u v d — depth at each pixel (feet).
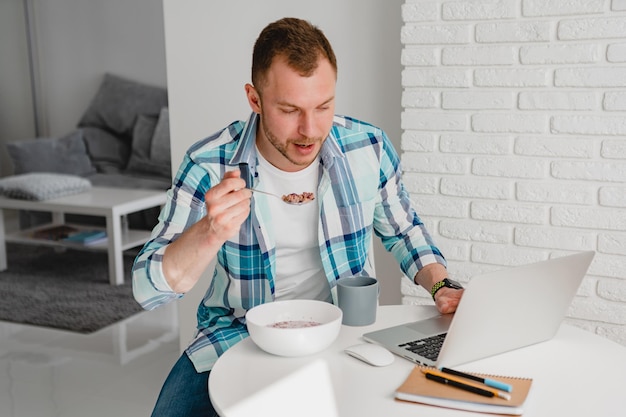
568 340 4.86
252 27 9.18
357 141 5.83
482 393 3.90
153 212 16.51
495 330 4.45
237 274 5.61
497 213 7.69
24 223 18.26
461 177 7.80
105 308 12.80
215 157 5.49
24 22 20.39
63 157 18.12
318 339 4.47
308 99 4.71
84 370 10.16
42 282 14.34
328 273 5.64
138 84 19.03
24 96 20.81
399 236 6.10
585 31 7.00
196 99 9.66
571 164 7.30
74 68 20.22
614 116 7.07
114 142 18.69
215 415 5.27
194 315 9.97
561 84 7.20
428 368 4.25
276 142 4.94
